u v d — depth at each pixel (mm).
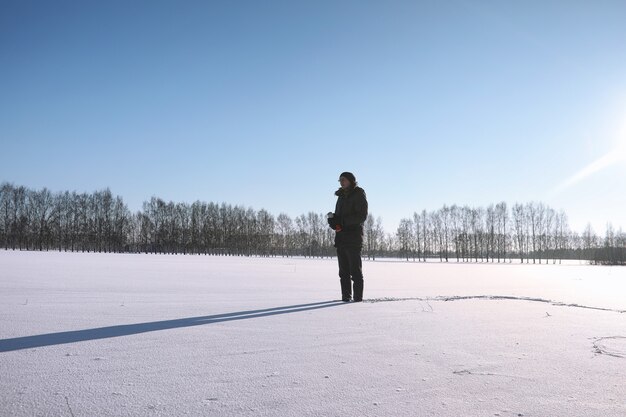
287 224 92250
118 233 74750
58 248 72125
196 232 82375
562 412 1824
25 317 3879
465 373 2377
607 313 4641
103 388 2018
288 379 2215
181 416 1709
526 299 5812
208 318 4027
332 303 5262
